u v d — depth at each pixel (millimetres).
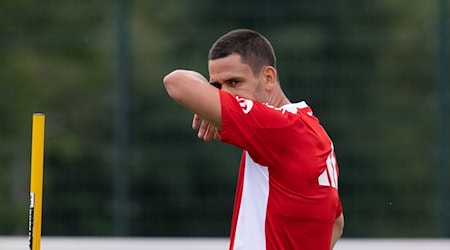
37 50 31578
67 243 21734
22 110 31578
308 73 28344
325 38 28875
